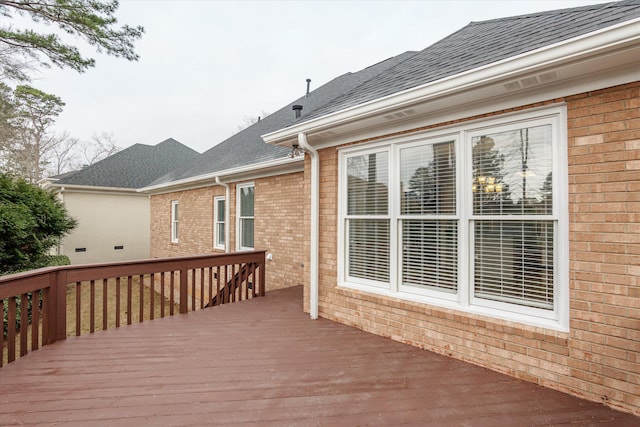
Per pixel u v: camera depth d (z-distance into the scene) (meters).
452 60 3.88
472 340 3.42
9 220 7.49
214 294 9.54
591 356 2.68
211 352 3.76
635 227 2.49
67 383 3.04
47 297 4.05
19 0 8.00
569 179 2.80
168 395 2.83
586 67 2.53
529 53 2.53
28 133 22.41
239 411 2.59
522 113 3.09
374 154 4.41
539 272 3.05
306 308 5.30
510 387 2.94
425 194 3.87
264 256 6.52
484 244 3.40
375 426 2.40
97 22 8.54
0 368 3.36
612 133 2.60
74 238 14.50
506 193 3.24
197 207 10.81
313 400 2.75
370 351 3.75
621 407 2.54
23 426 2.39
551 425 2.39
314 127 4.38
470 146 3.47
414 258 3.99
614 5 3.21
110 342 4.08
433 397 2.79
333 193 4.84
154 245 13.73
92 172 15.96
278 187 7.78
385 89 4.17
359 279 4.61
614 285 2.58
